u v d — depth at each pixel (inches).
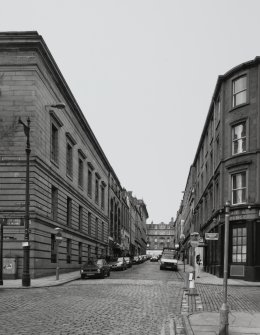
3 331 388.5
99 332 388.8
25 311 514.9
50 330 395.5
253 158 1146.0
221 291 824.9
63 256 1413.6
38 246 1126.4
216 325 417.1
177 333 391.2
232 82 1243.2
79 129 1716.3
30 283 936.9
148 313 510.6
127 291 780.6
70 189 1520.7
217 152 1412.4
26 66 1143.0
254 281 1090.7
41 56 1173.7
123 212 3484.3
